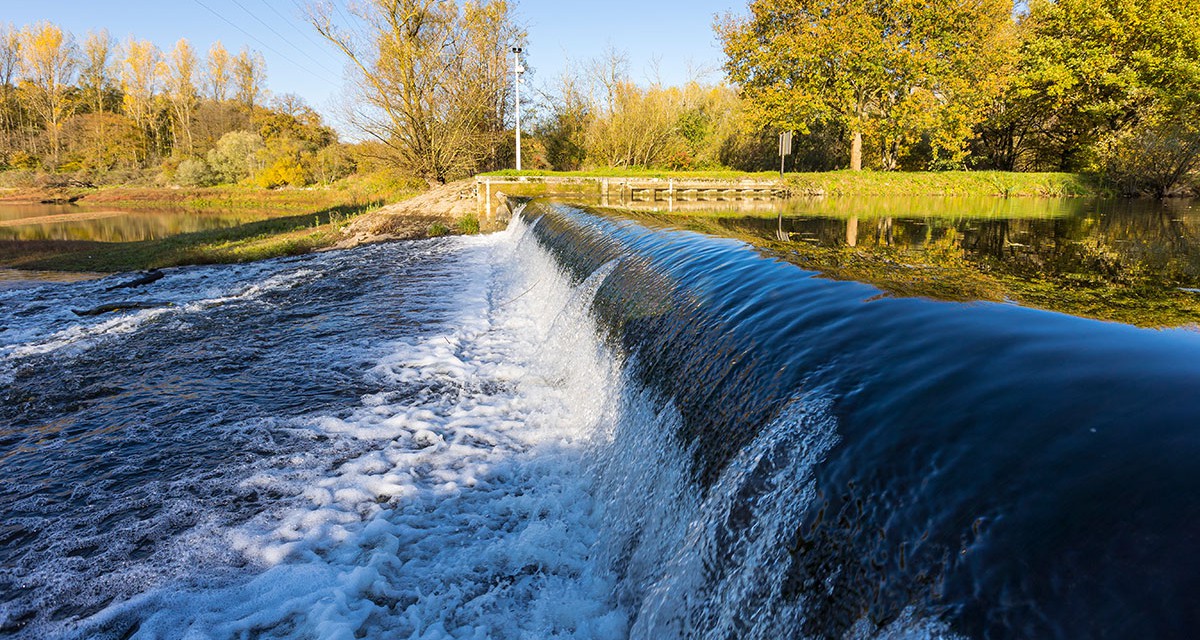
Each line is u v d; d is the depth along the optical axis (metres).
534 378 6.24
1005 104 28.91
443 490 4.24
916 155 34.50
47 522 3.83
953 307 3.31
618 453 4.23
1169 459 1.72
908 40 26.80
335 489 4.21
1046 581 1.52
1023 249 6.86
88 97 70.38
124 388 6.09
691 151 37.25
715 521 2.76
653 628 2.92
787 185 23.75
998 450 1.95
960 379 2.43
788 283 4.17
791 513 2.30
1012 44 27.38
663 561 3.12
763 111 28.78
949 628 1.59
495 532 3.82
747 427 2.89
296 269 13.05
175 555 3.50
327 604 3.14
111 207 45.84
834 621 1.96
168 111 67.94
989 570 1.61
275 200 45.84
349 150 47.66
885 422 2.27
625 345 4.91
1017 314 3.14
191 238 21.14
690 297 4.53
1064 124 27.69
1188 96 21.92
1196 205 15.02
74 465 4.54
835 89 27.39
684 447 3.38
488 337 7.66
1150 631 1.33
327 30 26.17
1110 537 1.54
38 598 3.16
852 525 2.04
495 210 19.34
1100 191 20.84
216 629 2.97
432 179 28.72
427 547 3.65
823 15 27.56
